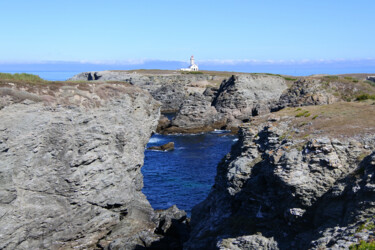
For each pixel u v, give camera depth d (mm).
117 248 36125
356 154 24516
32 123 31609
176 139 97562
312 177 24094
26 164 31031
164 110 158750
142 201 44688
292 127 33250
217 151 83000
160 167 70250
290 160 25625
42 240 32812
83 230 35938
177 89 162125
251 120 40031
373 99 48625
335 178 23625
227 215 32281
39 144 32062
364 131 27172
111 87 42125
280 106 81438
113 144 38531
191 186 58875
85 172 35094
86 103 37094
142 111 45031
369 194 19875
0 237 29141
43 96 33906
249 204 29750
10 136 29938
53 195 33281
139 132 43781
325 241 19531
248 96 128750
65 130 33844
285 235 24281
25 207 31047
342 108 37375
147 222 42281
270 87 138250
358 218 19406
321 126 30906
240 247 25484
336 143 25234
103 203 37281
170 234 40031
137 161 42750
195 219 39188
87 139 35281
